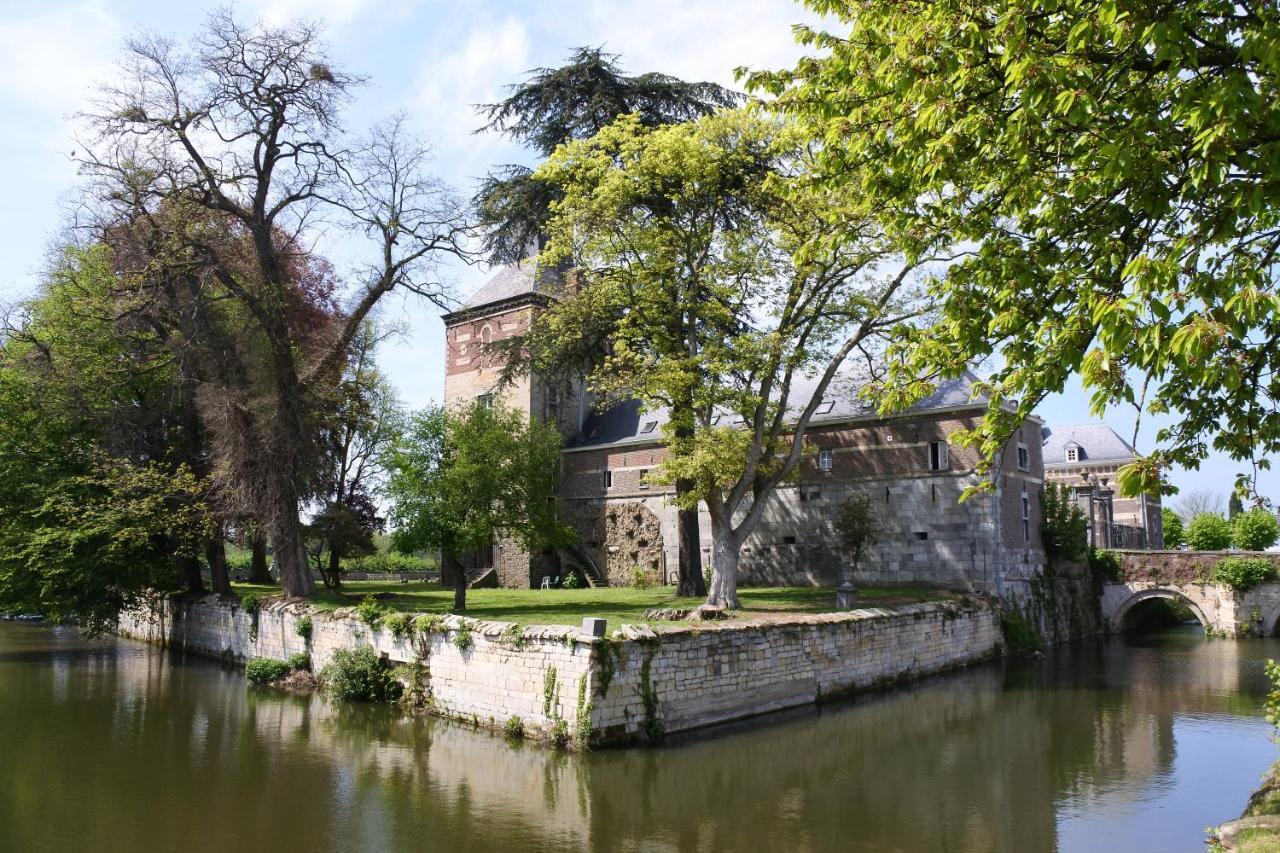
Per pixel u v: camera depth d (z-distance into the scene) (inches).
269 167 1058.7
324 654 888.9
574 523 1632.6
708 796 533.6
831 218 540.4
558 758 605.9
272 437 1043.9
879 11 344.5
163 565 1183.6
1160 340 260.2
